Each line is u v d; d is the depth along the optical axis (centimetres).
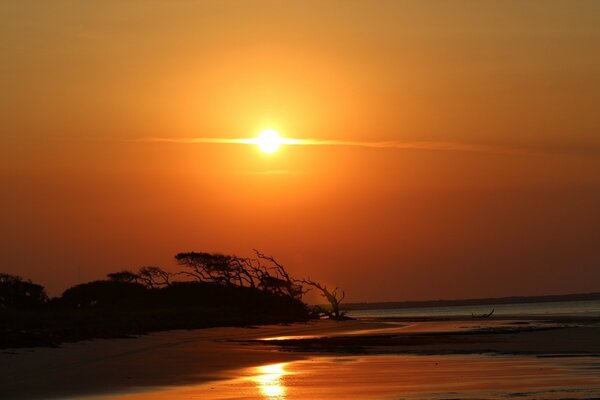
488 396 2744
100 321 7531
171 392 2948
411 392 2891
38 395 2847
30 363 3872
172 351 4984
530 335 6562
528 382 3109
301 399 2764
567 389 2880
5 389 2994
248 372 3675
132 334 6794
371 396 2811
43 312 8019
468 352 4781
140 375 3497
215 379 3372
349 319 13475
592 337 6044
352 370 3731
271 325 9844
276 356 4631
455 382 3156
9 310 7838
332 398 2780
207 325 8825
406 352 4894
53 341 5094
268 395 2869
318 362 4194
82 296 11138
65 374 3509
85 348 4922
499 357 4341
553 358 4188
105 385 3134
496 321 11294
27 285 10112
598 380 3139
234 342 6228
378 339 6581
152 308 10719
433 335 7125
